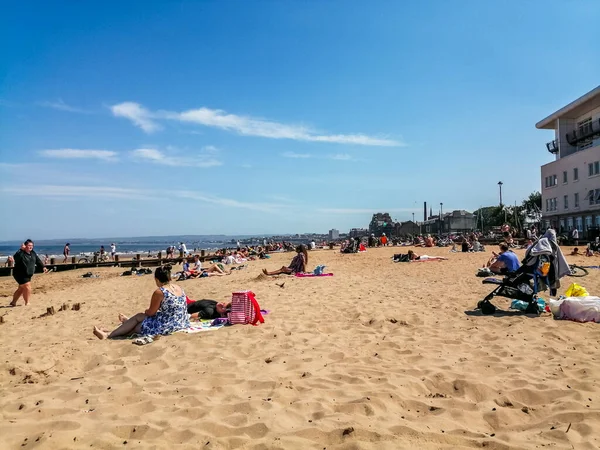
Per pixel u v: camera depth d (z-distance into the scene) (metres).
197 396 4.39
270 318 8.38
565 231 46.12
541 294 10.64
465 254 29.89
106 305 12.01
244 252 42.56
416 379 4.84
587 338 6.48
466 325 7.53
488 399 4.34
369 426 3.64
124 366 5.47
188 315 7.72
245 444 3.40
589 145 47.34
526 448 3.31
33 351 6.38
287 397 4.36
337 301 10.34
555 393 4.37
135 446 3.37
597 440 3.42
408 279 15.15
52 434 3.50
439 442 3.44
